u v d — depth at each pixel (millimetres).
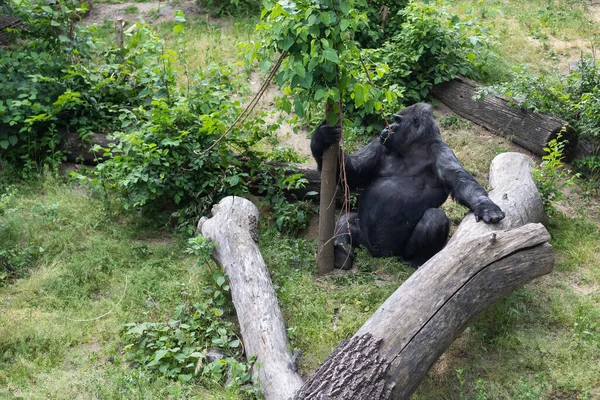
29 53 9180
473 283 5461
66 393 5301
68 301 6465
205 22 12695
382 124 9531
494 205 6285
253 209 7262
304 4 5789
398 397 4832
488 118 9727
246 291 6047
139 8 13492
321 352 5820
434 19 10320
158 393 5301
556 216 7891
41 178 8383
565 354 5762
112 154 8484
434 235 6672
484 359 5793
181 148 7867
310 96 6152
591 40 12531
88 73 9094
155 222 7777
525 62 11688
